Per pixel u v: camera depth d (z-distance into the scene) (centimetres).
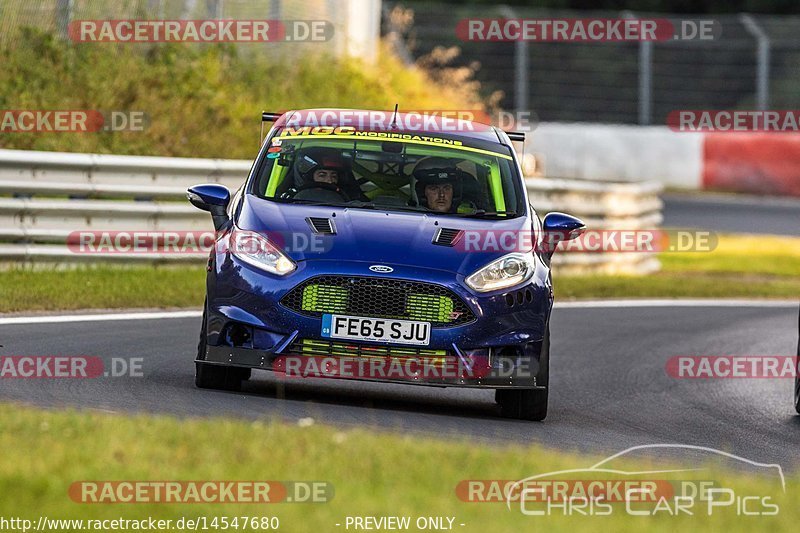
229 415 2233
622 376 3372
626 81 11138
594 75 11056
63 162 4422
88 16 6500
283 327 2420
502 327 2477
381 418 2380
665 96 10975
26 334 3152
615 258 6250
